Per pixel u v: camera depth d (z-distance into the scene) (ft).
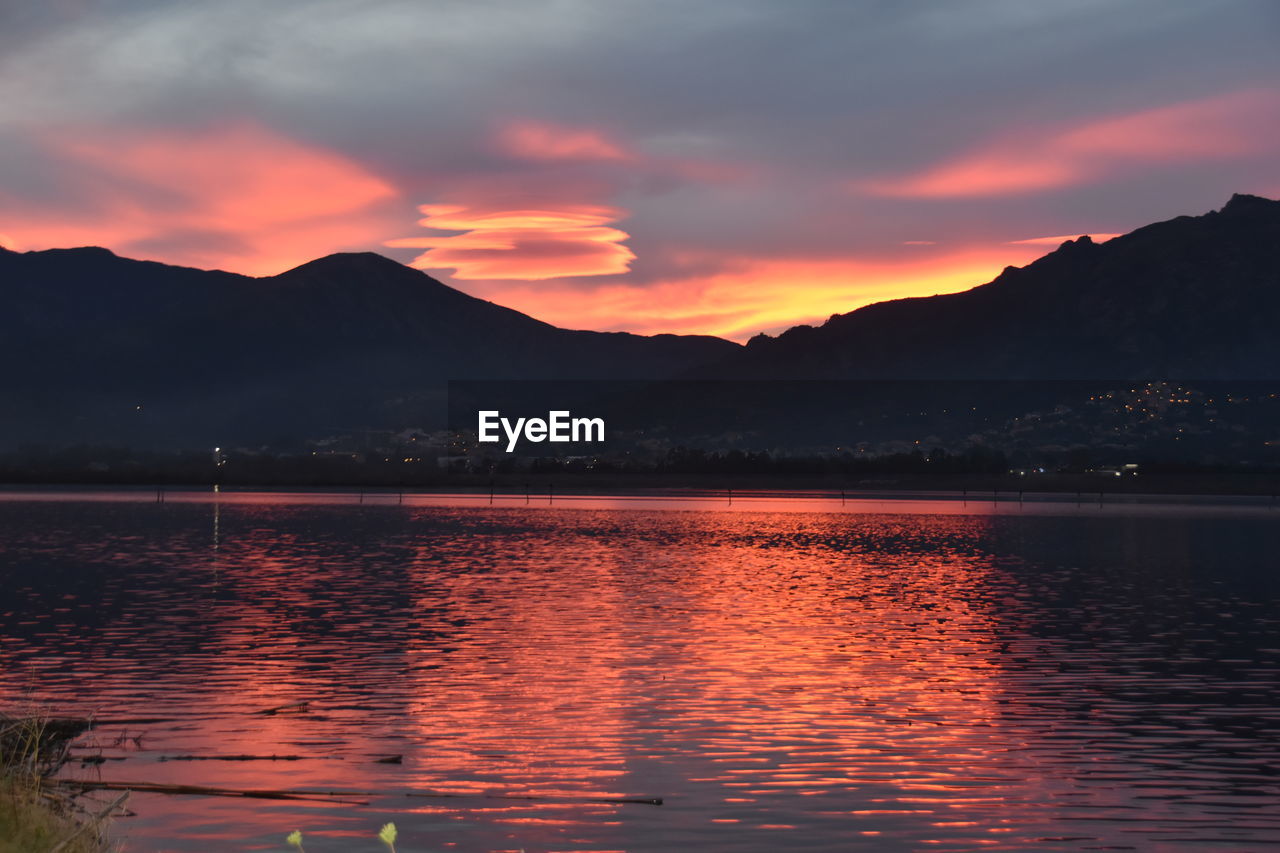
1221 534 371.56
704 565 232.32
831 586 188.96
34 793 48.03
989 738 78.79
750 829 59.82
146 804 62.59
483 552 267.18
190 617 142.00
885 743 77.30
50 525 379.96
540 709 87.30
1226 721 84.23
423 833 58.80
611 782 68.13
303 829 59.00
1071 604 163.02
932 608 156.35
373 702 89.61
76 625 133.90
